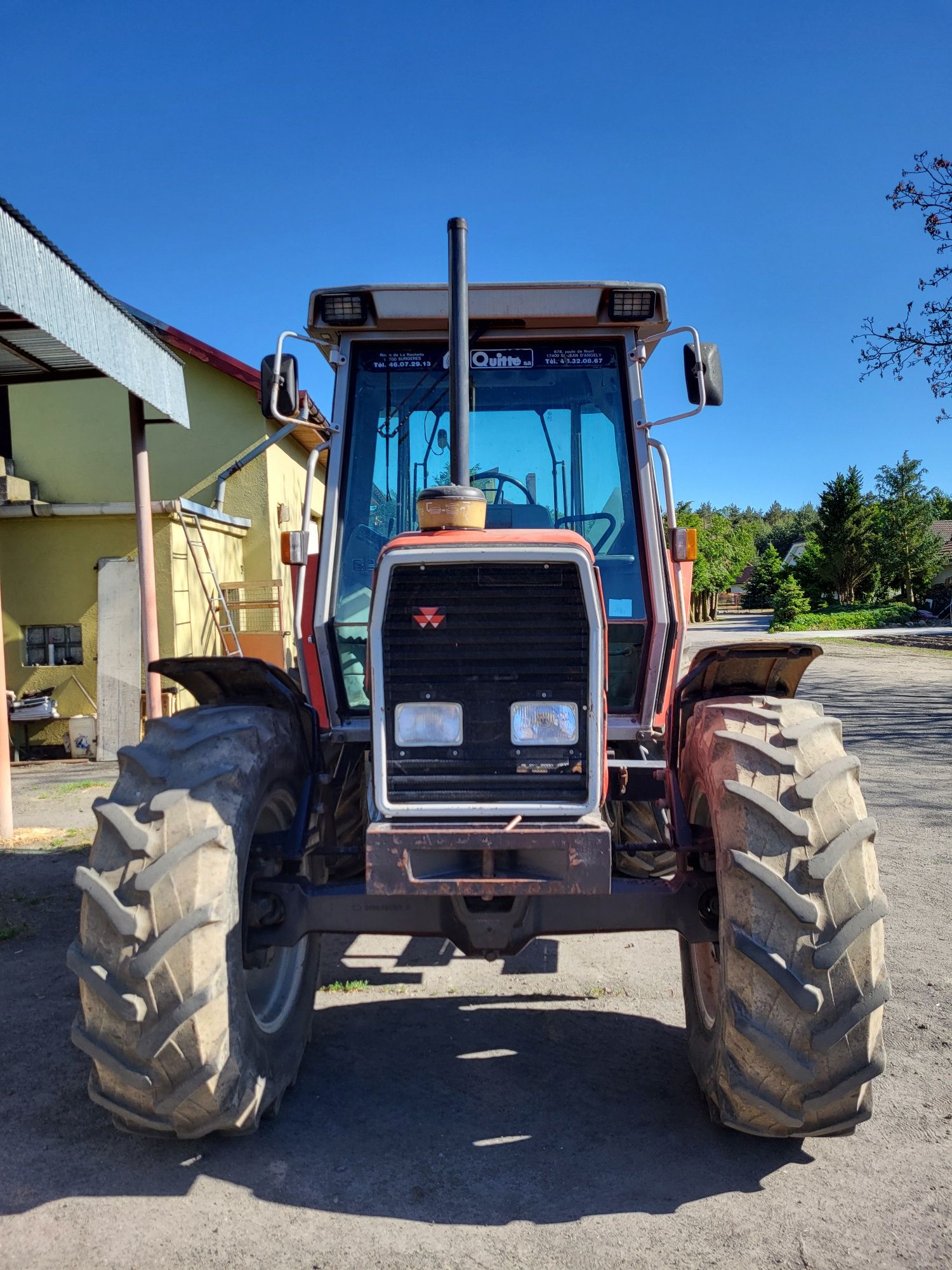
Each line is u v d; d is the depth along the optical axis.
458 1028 3.97
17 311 5.74
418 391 4.13
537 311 3.97
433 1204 2.75
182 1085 2.67
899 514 57.97
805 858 2.71
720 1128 3.16
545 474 4.11
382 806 2.87
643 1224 2.66
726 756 2.92
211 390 13.76
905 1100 3.33
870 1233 2.62
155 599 9.76
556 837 2.79
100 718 11.41
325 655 3.92
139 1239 2.61
